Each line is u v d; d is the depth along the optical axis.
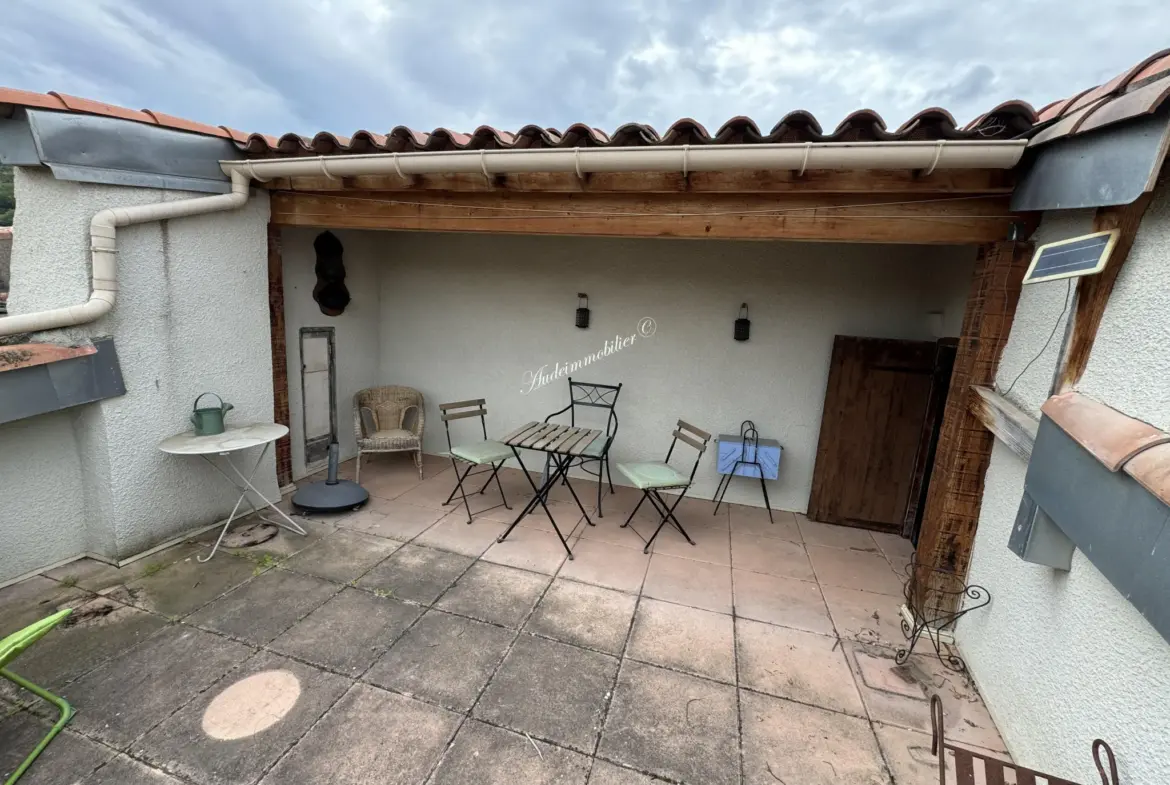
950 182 2.24
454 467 4.70
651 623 2.64
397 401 4.90
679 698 2.13
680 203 2.71
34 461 2.69
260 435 3.11
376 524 3.63
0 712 1.88
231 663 2.19
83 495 2.91
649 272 4.27
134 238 2.77
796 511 4.26
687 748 1.88
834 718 2.06
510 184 2.80
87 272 2.60
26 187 2.63
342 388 4.71
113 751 1.75
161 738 1.80
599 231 2.86
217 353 3.31
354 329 4.79
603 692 2.14
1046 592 1.80
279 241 3.72
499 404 4.91
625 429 4.55
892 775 1.80
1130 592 1.21
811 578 3.19
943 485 2.54
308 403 4.32
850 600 2.95
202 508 3.35
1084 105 1.67
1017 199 2.11
